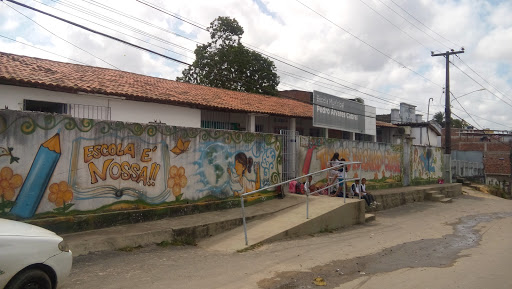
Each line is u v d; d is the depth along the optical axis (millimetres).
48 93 11539
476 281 6188
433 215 15742
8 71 11367
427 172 24141
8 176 7090
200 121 15367
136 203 8961
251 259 7426
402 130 29375
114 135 8609
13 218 7125
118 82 14430
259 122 19141
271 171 12641
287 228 9523
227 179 11133
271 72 30016
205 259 7309
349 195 14008
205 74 28922
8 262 4184
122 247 7570
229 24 29469
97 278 5871
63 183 7793
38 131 7469
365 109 23750
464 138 44656
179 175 9891
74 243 6984
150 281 5855
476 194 26234
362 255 8117
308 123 22500
